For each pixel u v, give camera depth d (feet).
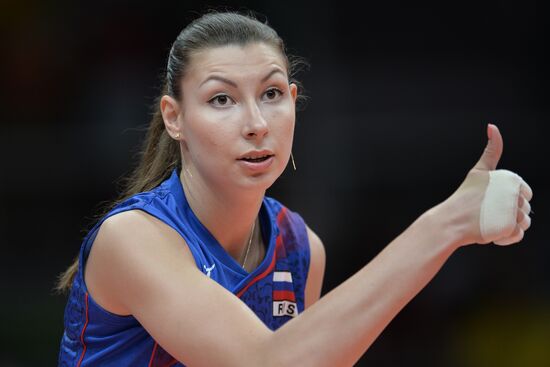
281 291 34.91
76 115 122.21
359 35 123.65
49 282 111.86
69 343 33.32
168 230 30.68
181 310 27.94
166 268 29.04
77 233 117.08
